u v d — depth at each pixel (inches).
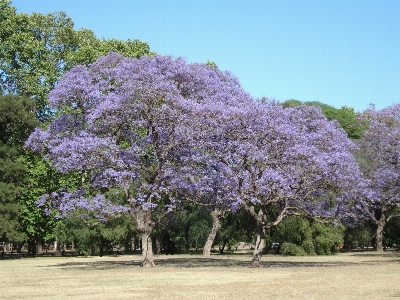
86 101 1369.3
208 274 1095.6
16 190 1851.6
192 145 1289.4
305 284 877.8
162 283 908.6
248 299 687.1
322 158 1289.4
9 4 2295.8
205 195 1395.2
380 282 908.0
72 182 2006.6
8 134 1983.3
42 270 1267.2
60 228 1988.2
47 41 2363.4
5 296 741.9
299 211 1453.0
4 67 2193.7
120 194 1750.7
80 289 827.4
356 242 2723.9
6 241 1915.6
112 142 1282.0
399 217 2293.3
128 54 2268.7
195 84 1443.2
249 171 1289.4
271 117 1300.4
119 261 1656.0
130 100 1255.5
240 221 2087.8
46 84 2209.6
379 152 1764.3
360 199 1686.8
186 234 2105.1
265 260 1635.1
